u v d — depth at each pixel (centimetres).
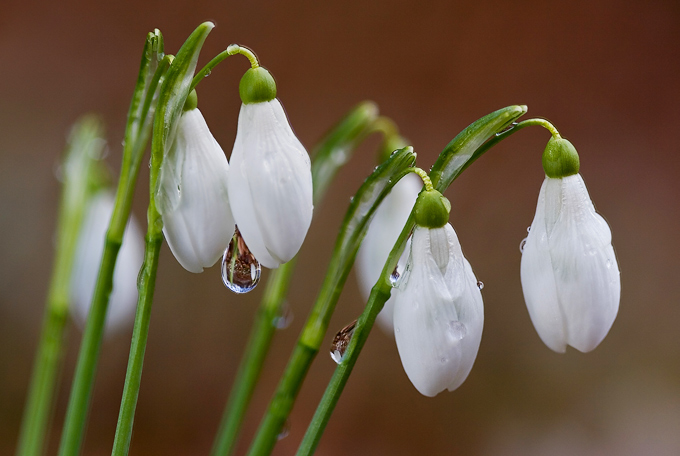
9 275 67
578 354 74
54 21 81
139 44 82
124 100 78
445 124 86
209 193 33
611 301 33
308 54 88
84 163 37
